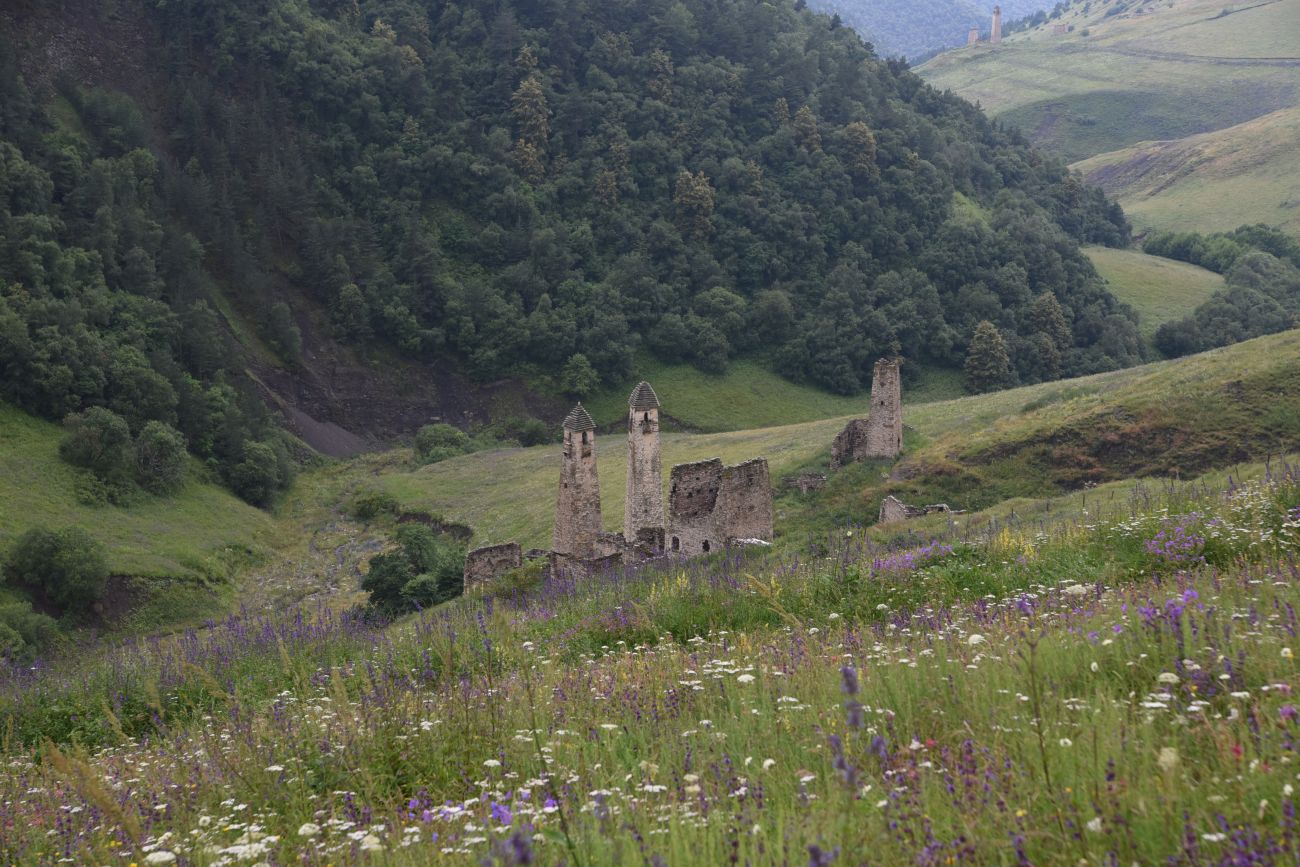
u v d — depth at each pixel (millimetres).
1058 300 169375
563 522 57125
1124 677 9031
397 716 11102
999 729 7910
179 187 171000
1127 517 19875
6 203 137125
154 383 114500
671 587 20953
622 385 163500
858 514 65875
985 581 17375
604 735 9875
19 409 105125
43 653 65750
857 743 8102
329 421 152125
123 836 9070
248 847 7391
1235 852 5359
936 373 159500
